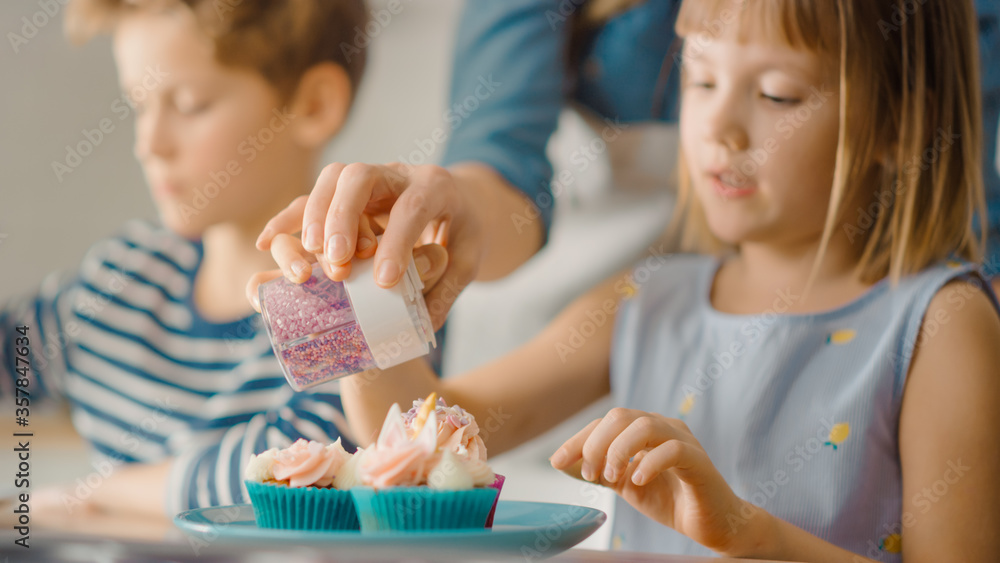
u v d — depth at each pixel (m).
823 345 1.07
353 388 0.99
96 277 1.49
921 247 1.06
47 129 2.30
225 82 1.36
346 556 0.73
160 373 1.42
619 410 0.87
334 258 0.83
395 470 0.78
